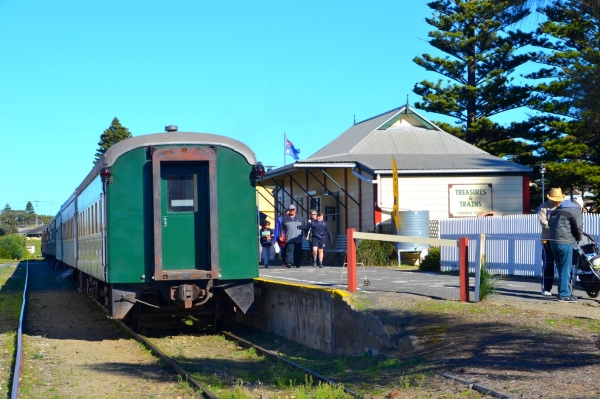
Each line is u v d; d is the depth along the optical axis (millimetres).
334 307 11125
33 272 36938
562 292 11195
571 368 7273
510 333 8867
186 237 12344
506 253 16812
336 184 25594
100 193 12766
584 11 10633
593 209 33406
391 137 28531
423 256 22203
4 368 9820
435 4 36344
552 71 34312
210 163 12172
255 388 8500
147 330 14336
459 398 6812
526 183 24906
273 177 31375
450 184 24312
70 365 10234
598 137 32406
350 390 7656
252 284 12766
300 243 21375
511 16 10289
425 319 9945
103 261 12336
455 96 36656
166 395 8258
